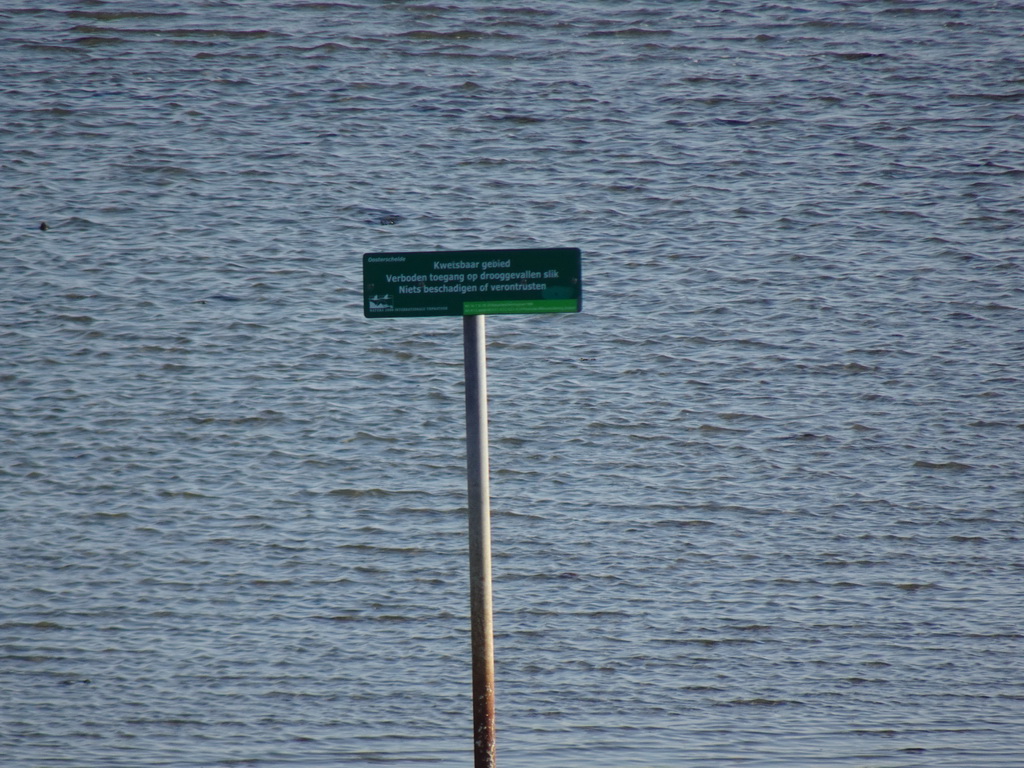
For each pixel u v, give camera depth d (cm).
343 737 2845
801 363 4922
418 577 3769
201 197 5653
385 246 5456
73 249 5388
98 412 4656
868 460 4428
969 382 4797
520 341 5038
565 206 5656
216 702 3030
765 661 3275
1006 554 3891
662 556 3875
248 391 4784
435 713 2991
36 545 3906
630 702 3055
